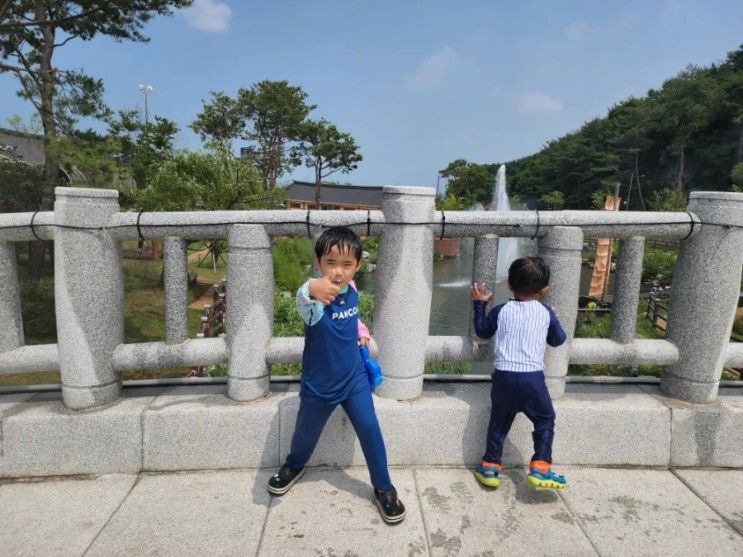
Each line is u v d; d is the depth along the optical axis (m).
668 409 2.98
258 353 2.92
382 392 3.02
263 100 39.00
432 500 2.62
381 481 2.45
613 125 59.25
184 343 2.98
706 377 3.03
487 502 2.61
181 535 2.33
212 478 2.80
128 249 20.11
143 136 14.08
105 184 10.97
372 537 2.32
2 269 2.93
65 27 10.62
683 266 3.05
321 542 2.28
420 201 2.81
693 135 48.78
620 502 2.64
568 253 2.88
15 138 16.72
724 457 3.01
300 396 2.51
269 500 2.59
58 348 2.88
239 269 2.83
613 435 2.98
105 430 2.82
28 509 2.53
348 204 55.09
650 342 3.10
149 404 2.94
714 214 2.89
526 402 2.60
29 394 3.16
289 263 16.20
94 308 2.81
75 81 10.19
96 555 2.20
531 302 2.67
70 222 2.71
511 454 2.98
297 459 2.63
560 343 2.70
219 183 12.25
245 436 2.88
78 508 2.54
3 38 10.23
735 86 44.09
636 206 54.34
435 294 17.91
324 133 42.97
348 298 2.37
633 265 2.99
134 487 2.72
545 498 2.66
